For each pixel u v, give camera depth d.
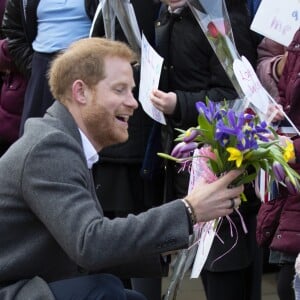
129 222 7.00
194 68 9.85
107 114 7.50
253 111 8.89
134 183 10.40
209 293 9.88
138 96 10.14
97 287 7.33
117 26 10.24
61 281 7.39
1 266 7.26
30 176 7.07
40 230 7.29
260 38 9.98
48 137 7.15
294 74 8.80
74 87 7.48
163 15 10.18
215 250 9.56
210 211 7.20
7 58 12.44
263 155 7.18
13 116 12.80
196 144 7.46
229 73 9.12
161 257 8.92
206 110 7.30
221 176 7.37
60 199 7.00
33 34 11.80
